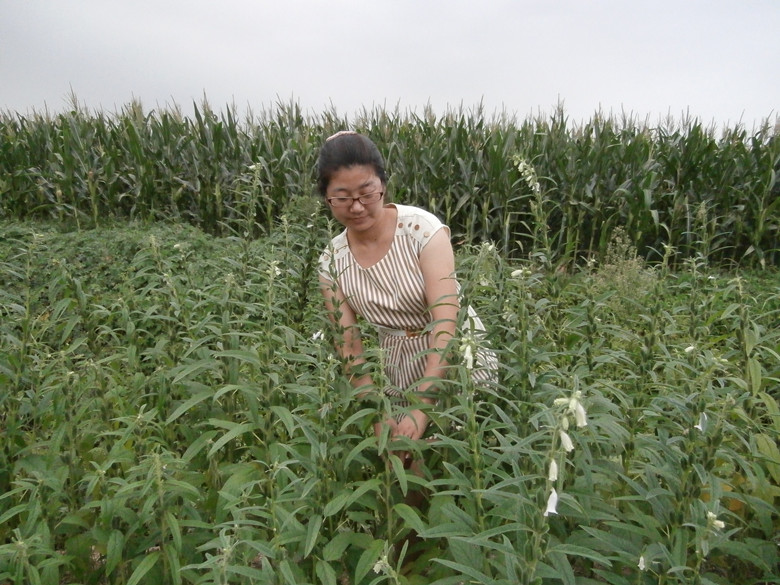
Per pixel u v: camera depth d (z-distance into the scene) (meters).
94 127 12.02
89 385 2.59
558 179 9.44
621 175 9.45
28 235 7.43
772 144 9.55
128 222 10.52
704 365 2.09
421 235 2.69
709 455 1.72
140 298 2.99
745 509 2.25
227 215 10.81
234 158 10.76
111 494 2.18
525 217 9.34
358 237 2.80
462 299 2.34
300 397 2.49
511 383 2.34
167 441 2.52
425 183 10.01
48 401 2.42
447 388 2.31
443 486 2.39
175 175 10.87
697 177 9.60
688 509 1.70
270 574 1.61
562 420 1.40
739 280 2.68
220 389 2.28
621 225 9.37
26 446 2.63
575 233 9.32
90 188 10.13
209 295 2.86
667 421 2.17
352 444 2.46
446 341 2.40
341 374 2.56
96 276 6.44
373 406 2.49
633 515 1.85
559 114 10.15
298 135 10.84
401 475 1.97
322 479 1.94
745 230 9.18
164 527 1.94
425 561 2.15
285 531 1.86
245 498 1.82
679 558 1.59
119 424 2.54
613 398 2.75
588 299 2.55
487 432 2.47
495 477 2.14
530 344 2.29
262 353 2.30
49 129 12.05
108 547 1.90
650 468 1.83
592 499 1.94
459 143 9.73
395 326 2.87
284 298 3.34
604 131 9.70
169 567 2.01
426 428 2.63
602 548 1.81
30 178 10.93
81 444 2.52
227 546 1.53
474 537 1.55
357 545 2.01
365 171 2.51
